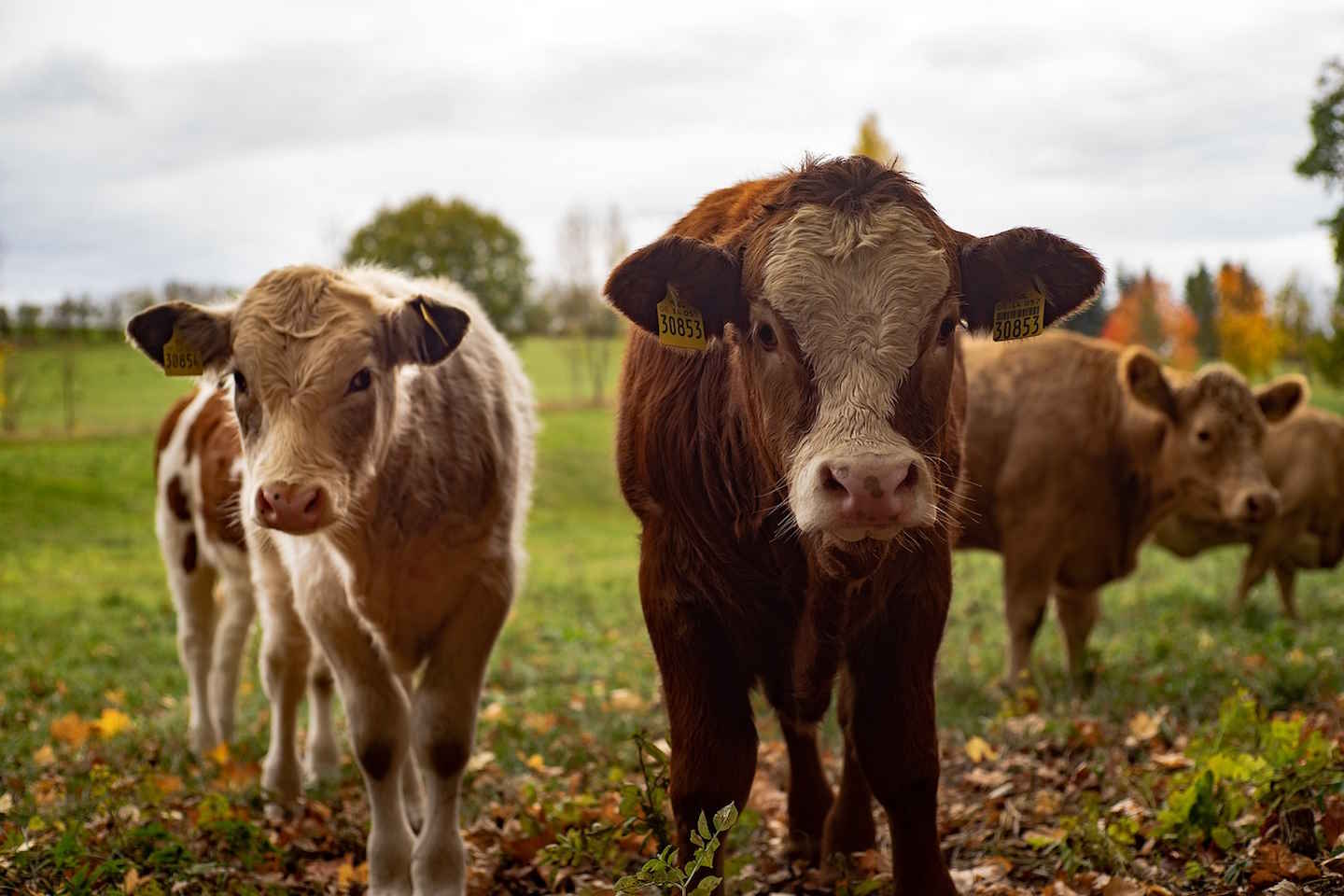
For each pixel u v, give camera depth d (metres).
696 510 3.38
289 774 5.36
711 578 3.37
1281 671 6.22
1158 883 3.60
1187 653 7.41
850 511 2.62
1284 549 10.55
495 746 6.08
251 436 3.90
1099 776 4.84
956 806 4.88
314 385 3.77
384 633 4.16
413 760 5.03
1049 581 7.42
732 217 3.44
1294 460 11.31
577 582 15.70
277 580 5.19
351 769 5.73
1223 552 16.44
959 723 6.27
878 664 3.43
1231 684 6.23
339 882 4.20
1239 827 3.80
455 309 3.96
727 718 3.39
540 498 30.78
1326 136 6.41
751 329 3.04
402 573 4.14
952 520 3.52
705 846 3.13
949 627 10.06
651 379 3.60
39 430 38.41
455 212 53.50
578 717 6.88
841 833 4.07
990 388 7.70
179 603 6.55
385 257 52.91
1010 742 5.72
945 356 3.01
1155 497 7.58
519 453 4.88
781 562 3.26
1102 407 7.51
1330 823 3.58
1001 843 4.26
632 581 15.85
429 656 4.29
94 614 12.80
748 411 3.12
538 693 8.04
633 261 3.03
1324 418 11.54
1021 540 7.45
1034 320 3.26
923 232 2.94
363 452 3.86
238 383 3.94
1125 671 7.17
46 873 3.95
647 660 9.10
